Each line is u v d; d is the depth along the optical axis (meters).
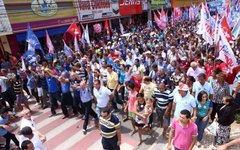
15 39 16.98
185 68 9.38
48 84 8.68
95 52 13.69
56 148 6.88
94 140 7.07
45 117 9.01
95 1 23.47
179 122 4.43
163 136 6.70
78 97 8.13
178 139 4.46
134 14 30.89
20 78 11.12
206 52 10.98
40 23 18.27
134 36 18.98
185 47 13.14
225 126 5.46
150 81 7.13
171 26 26.16
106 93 6.91
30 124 5.31
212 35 10.27
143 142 6.69
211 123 6.56
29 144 4.08
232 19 13.95
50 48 13.53
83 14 22.25
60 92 8.89
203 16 10.23
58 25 19.80
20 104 9.69
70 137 7.38
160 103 6.57
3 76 10.03
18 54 16.59
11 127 8.45
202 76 5.88
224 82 6.15
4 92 9.66
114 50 13.90
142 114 6.23
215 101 6.28
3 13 15.55
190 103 5.44
